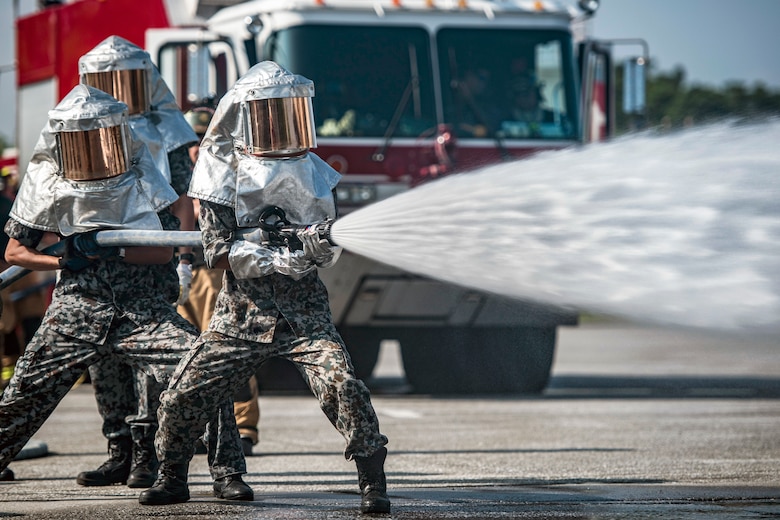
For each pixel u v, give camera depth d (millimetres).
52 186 15469
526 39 33344
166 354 15188
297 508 15164
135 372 17828
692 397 35000
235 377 14555
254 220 14266
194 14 34219
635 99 33812
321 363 14062
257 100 14062
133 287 15508
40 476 19625
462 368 34906
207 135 14484
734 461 21062
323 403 14117
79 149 15234
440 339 34625
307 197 14250
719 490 17234
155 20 34938
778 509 15352
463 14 32875
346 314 32188
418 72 32219
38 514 14891
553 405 32188
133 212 15469
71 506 15609
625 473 19438
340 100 31656
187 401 14594
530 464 20703
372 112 31750
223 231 14320
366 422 13992
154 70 17250
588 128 34219
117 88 16875
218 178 14250
